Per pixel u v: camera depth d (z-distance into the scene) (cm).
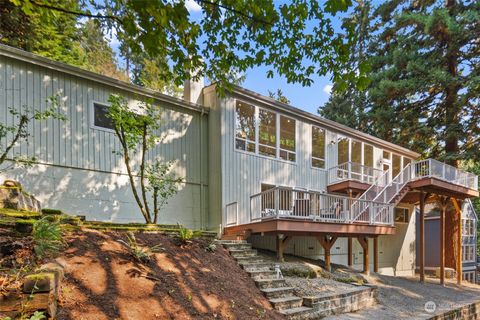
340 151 1420
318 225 938
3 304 269
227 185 1012
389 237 1623
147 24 308
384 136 2011
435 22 1592
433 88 1712
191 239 642
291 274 801
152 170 894
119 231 541
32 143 728
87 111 823
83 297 339
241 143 1073
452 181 1362
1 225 370
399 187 1296
